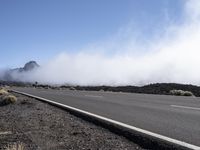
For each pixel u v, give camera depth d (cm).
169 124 1355
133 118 1538
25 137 1286
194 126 1302
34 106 2362
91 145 1094
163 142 1033
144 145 1056
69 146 1104
